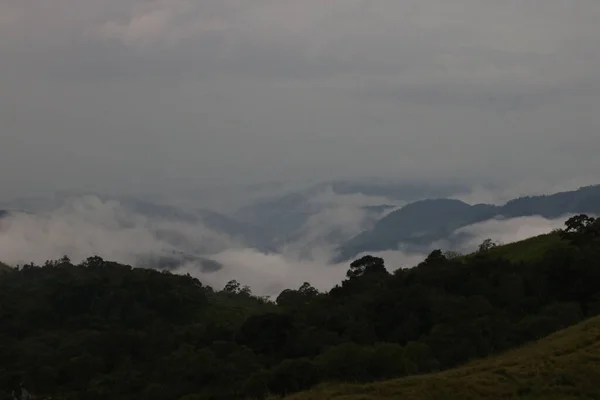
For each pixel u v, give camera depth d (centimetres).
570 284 8300
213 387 7962
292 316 9969
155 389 8281
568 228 10625
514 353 4803
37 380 9938
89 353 10912
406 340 8206
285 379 6375
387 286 10256
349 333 8906
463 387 3538
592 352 4016
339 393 3547
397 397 3397
